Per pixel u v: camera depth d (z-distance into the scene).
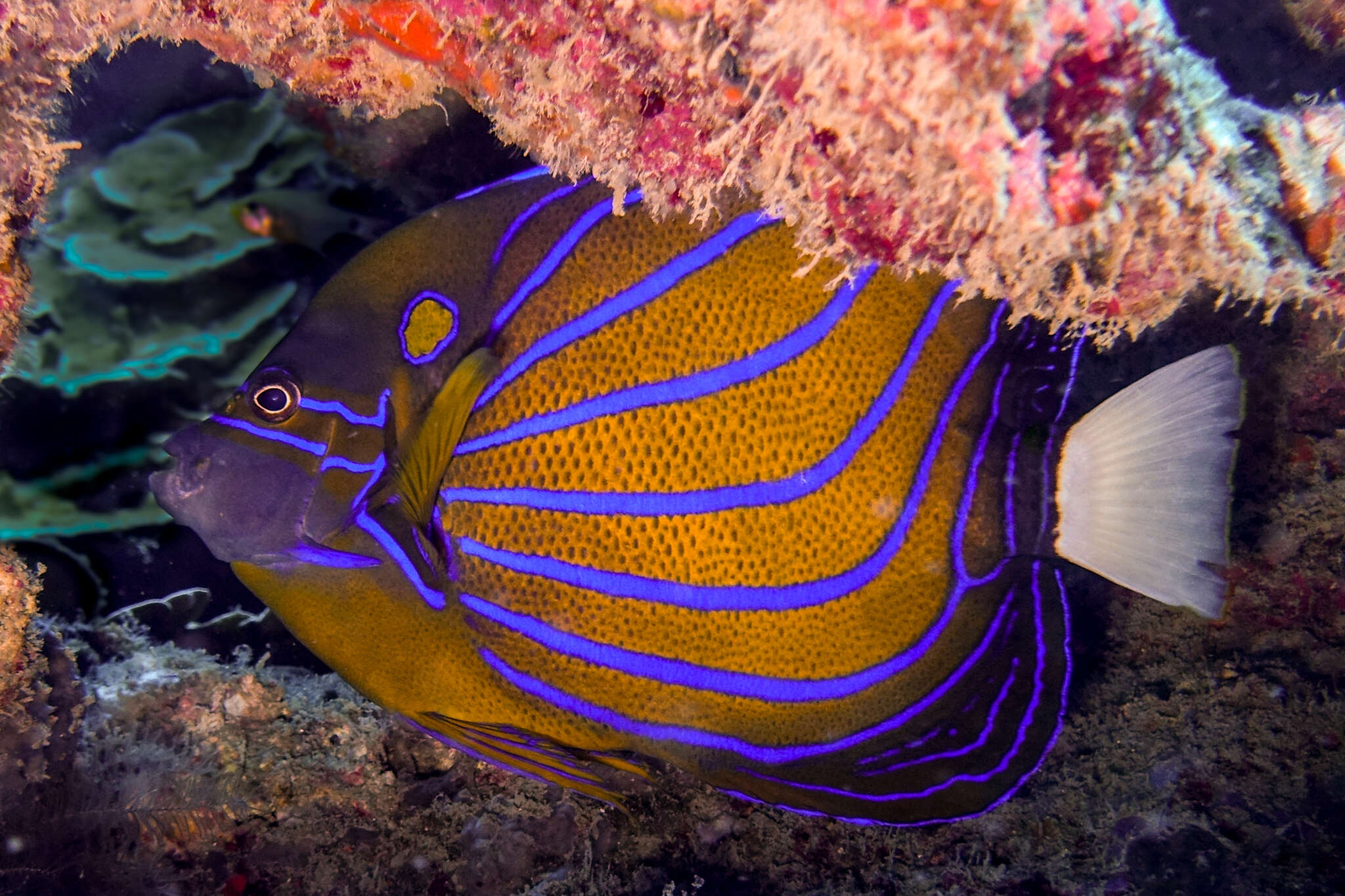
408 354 0.40
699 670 0.40
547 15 0.35
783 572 0.40
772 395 0.39
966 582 0.40
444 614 0.40
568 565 0.40
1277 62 0.43
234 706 0.50
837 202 0.35
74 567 0.56
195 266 0.66
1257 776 0.45
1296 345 0.48
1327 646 0.47
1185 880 0.43
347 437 0.40
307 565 0.41
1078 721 0.48
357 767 0.49
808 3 0.31
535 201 0.39
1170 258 0.35
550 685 0.41
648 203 0.38
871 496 0.40
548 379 0.39
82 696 0.49
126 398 0.64
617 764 0.42
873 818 0.41
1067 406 0.39
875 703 0.41
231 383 0.67
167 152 0.62
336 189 0.66
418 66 0.42
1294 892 0.42
